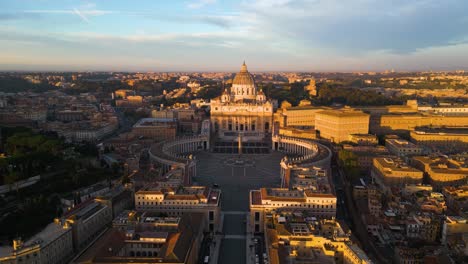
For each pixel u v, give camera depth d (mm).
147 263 184500
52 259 199500
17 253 181500
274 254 190375
